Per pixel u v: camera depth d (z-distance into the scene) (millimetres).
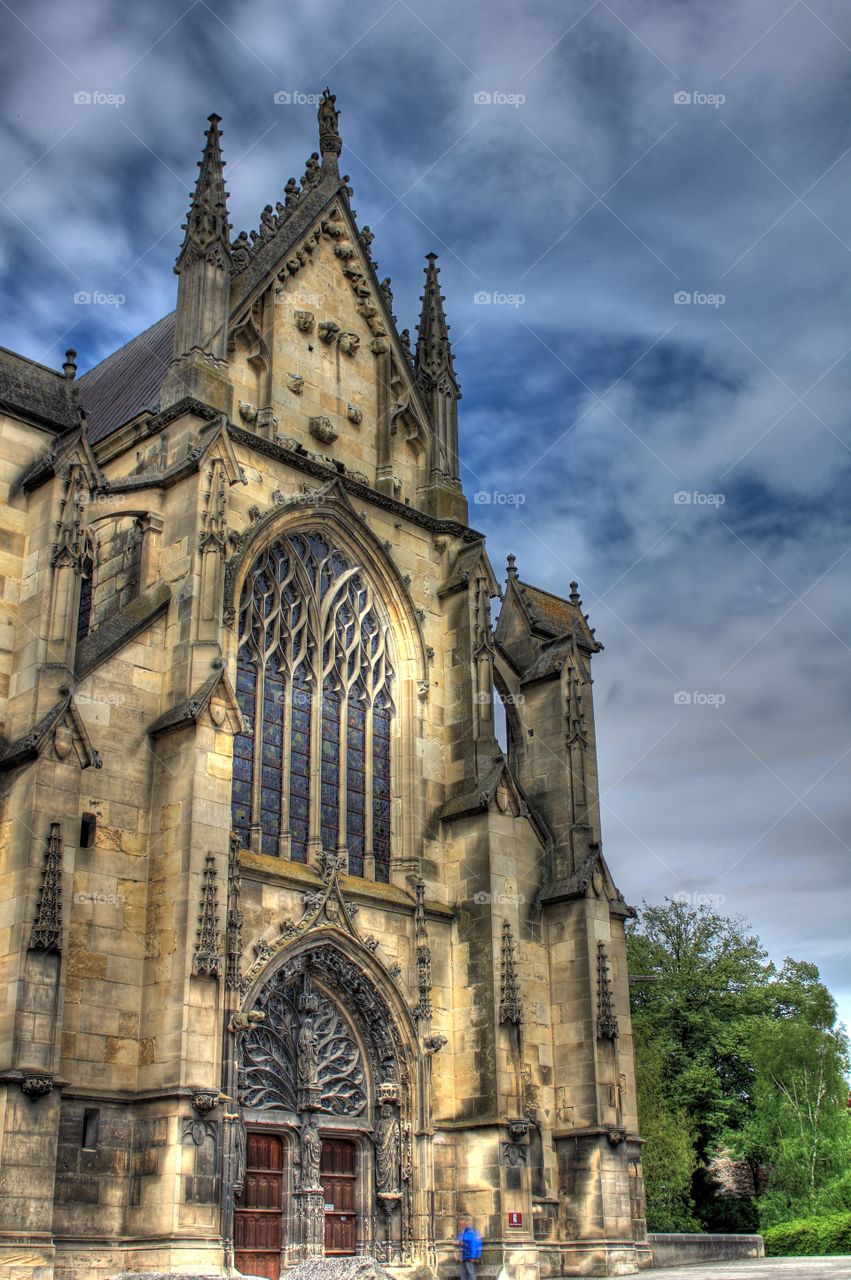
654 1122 100875
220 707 51938
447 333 75562
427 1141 57156
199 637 53219
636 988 117875
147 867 50562
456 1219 57344
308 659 61688
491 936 60688
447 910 62281
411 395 71562
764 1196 110562
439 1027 60000
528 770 71938
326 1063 55781
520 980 65000
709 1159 115500
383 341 71000
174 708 52094
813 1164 106938
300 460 62969
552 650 73688
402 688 65750
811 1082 111312
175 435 58688
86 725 50625
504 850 62938
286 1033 54594
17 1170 41469
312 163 71688
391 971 58125
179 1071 46375
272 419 63312
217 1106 46938
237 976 51125
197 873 49125
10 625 49375
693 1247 73250
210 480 55844
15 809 45906
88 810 49656
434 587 68875
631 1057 68875
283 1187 52594
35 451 51656
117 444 61500
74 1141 45562
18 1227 41000
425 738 65312
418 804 63594
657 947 120000
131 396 72312
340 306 69875
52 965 44125
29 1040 42812
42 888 44562
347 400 68375
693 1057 115500
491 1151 57188
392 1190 55750
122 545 59781
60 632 48594
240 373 63625
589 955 65375
